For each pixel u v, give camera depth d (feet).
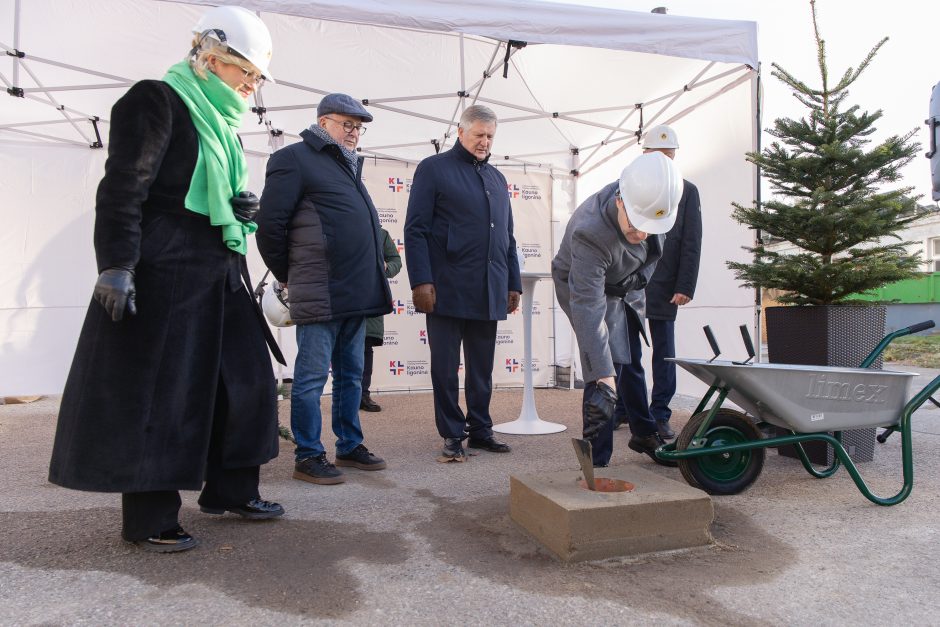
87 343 7.00
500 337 24.73
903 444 9.48
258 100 20.42
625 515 7.45
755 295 17.71
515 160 24.94
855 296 13.01
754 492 10.17
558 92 20.93
